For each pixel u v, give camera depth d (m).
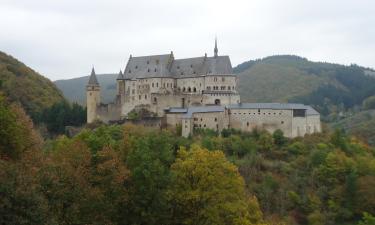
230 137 173.50
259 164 162.00
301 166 165.50
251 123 179.88
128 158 66.69
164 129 186.62
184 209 67.12
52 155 70.44
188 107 197.62
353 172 156.62
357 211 150.25
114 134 166.25
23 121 73.88
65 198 53.34
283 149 172.62
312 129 186.75
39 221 45.31
